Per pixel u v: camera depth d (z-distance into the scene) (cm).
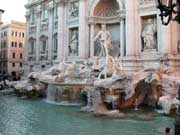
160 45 2823
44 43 4625
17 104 2539
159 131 1433
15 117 1873
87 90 2341
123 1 3234
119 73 2334
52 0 4341
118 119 1762
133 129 1490
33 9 4853
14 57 7331
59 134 1391
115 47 3525
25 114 1992
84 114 1967
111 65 2662
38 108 2281
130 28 3036
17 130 1481
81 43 3612
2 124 1639
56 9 4284
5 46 7356
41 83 3109
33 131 1459
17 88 3244
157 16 2867
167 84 2117
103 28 3462
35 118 1833
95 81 2389
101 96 2119
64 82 2647
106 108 2080
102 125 1594
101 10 3612
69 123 1659
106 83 2236
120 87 2178
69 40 3950
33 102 2689
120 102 2147
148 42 2955
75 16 3850
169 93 2077
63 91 2583
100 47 3534
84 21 3622
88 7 3628
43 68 4378
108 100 2088
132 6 3045
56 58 4206
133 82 2202
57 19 4219
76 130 1473
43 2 4572
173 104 1842
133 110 2098
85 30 3625
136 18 3041
